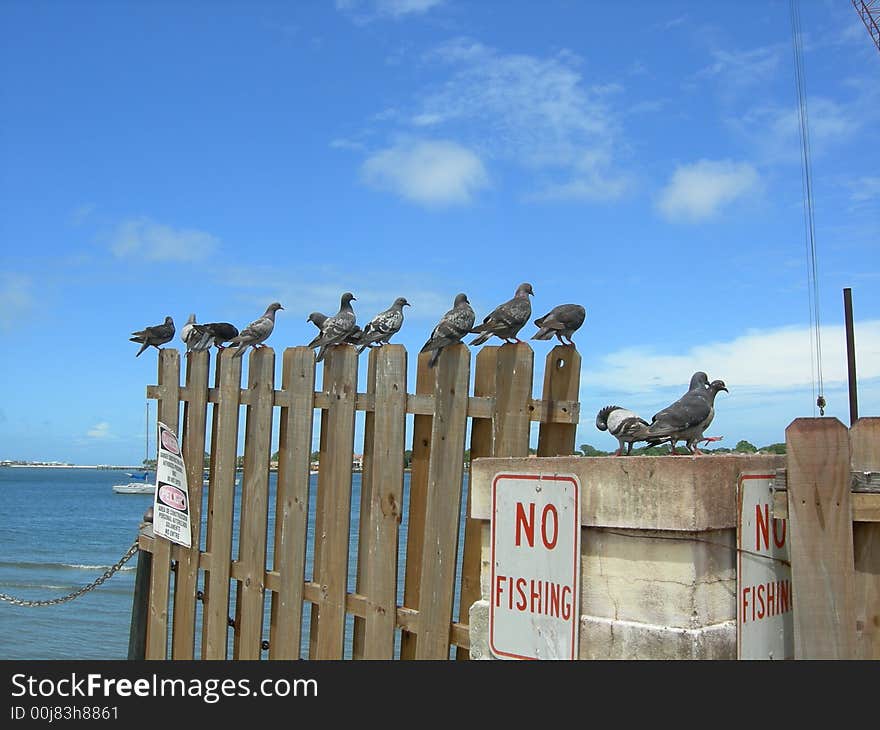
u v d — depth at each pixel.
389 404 6.59
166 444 9.13
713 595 3.80
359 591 6.93
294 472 7.46
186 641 8.52
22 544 43.28
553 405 6.08
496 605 4.49
